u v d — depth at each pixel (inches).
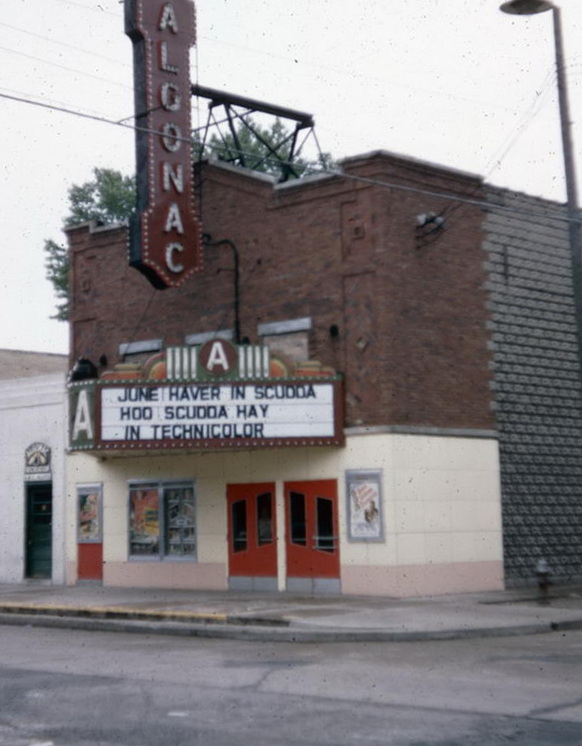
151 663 570.3
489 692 459.8
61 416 1132.5
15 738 379.9
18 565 1151.6
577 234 774.5
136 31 995.3
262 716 411.5
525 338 1027.9
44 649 647.8
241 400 925.2
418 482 912.9
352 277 932.6
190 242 1007.6
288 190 982.4
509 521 984.9
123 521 1074.1
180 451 973.2
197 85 1080.2
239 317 1010.1
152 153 987.3
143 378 935.0
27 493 1160.2
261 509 981.8
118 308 1112.8
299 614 760.3
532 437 1019.9
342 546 920.9
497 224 1014.4
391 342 908.0
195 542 1021.2
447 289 960.3
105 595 966.4
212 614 764.0
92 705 441.1
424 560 906.7
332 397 925.2
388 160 925.8
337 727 389.1
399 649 621.9
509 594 923.4
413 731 379.9
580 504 1056.2
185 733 382.9
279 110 1154.7
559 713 412.2
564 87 777.6
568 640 660.7
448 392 949.2
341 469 926.4
